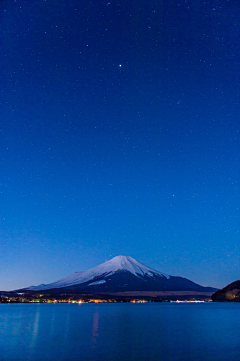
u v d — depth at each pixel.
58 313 127.94
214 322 74.62
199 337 46.06
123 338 45.31
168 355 31.84
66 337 46.88
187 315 105.81
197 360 29.31
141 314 116.69
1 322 77.38
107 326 65.44
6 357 31.16
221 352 33.31
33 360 29.67
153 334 50.09
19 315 112.06
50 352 33.84
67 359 30.06
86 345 38.75
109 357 30.95
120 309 177.00
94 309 178.38
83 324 70.94
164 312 132.38
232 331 54.56
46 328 61.56
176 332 53.22
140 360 29.47
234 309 155.38
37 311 150.00
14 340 43.66
